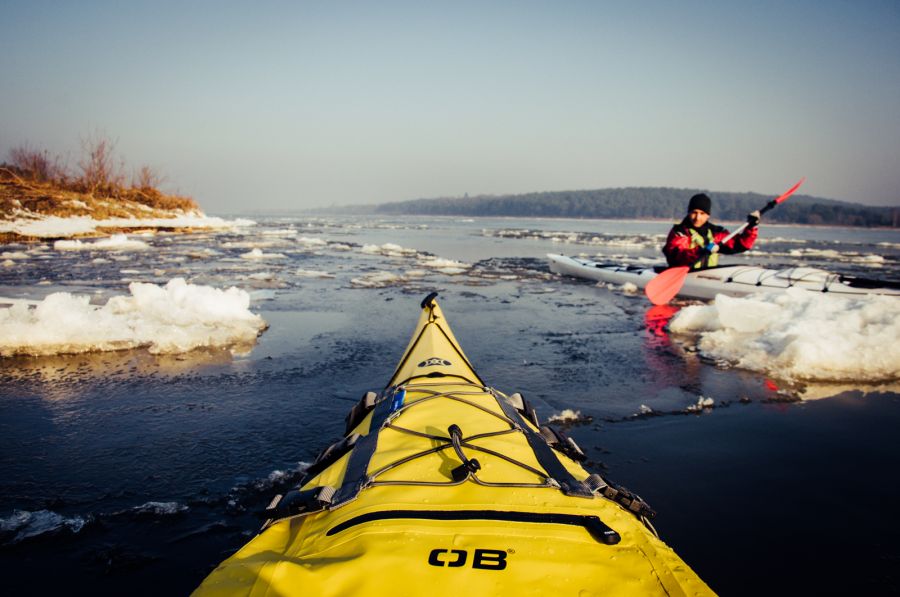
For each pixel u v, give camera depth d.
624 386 5.19
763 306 7.00
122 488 3.19
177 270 13.29
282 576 1.41
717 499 3.15
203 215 37.41
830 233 59.72
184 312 6.99
